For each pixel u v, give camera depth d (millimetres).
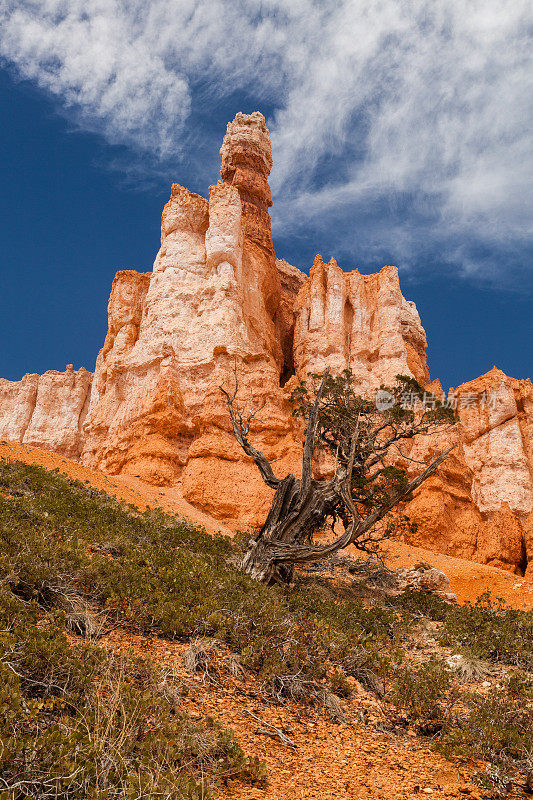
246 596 11250
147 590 9781
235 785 5770
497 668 12203
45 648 6223
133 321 47375
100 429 41750
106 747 5047
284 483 18312
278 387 41219
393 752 7578
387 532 22641
